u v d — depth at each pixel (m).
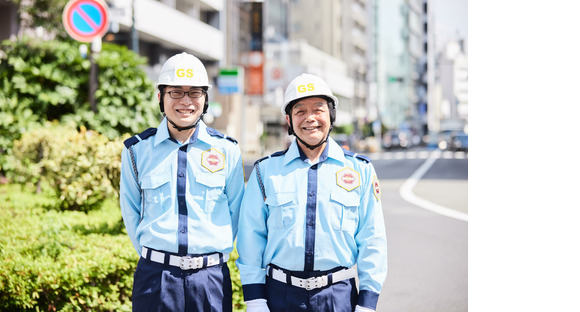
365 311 2.51
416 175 18.06
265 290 2.61
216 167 2.69
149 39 25.64
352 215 2.58
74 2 7.79
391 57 81.62
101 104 8.34
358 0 74.88
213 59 31.62
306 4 66.94
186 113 2.63
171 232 2.58
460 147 32.19
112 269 3.65
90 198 6.52
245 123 37.22
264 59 38.00
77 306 3.56
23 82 9.10
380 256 2.59
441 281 5.38
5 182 9.59
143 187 2.64
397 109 81.19
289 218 2.55
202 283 2.58
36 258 3.86
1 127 9.13
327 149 2.63
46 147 8.01
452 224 8.54
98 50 8.14
